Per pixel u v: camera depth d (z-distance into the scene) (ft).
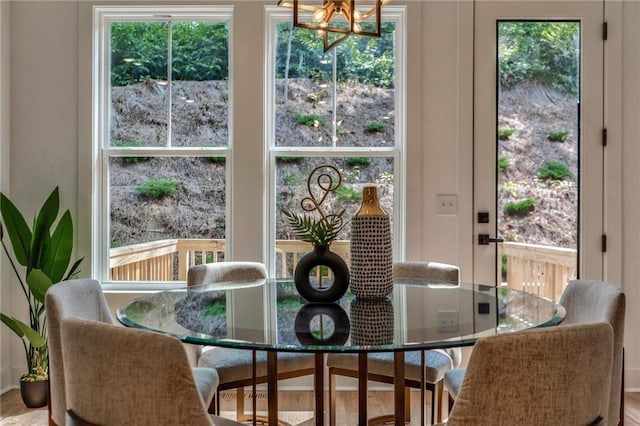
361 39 9.23
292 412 8.06
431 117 8.97
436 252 8.98
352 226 5.78
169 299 5.88
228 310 5.27
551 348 3.05
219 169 9.27
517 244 9.06
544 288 9.07
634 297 9.00
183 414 3.15
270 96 9.20
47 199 8.26
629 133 9.00
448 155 8.99
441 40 8.96
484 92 9.00
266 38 9.05
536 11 8.99
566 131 9.09
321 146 9.27
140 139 9.30
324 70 9.27
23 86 9.03
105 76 9.27
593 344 3.19
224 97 9.30
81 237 8.98
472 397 3.12
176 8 9.02
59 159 9.02
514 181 9.09
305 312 5.15
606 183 9.02
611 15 8.98
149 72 9.32
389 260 5.75
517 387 3.06
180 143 9.30
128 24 9.31
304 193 9.21
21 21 9.00
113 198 9.27
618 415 4.82
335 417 7.29
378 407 8.25
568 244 9.10
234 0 8.92
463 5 8.95
